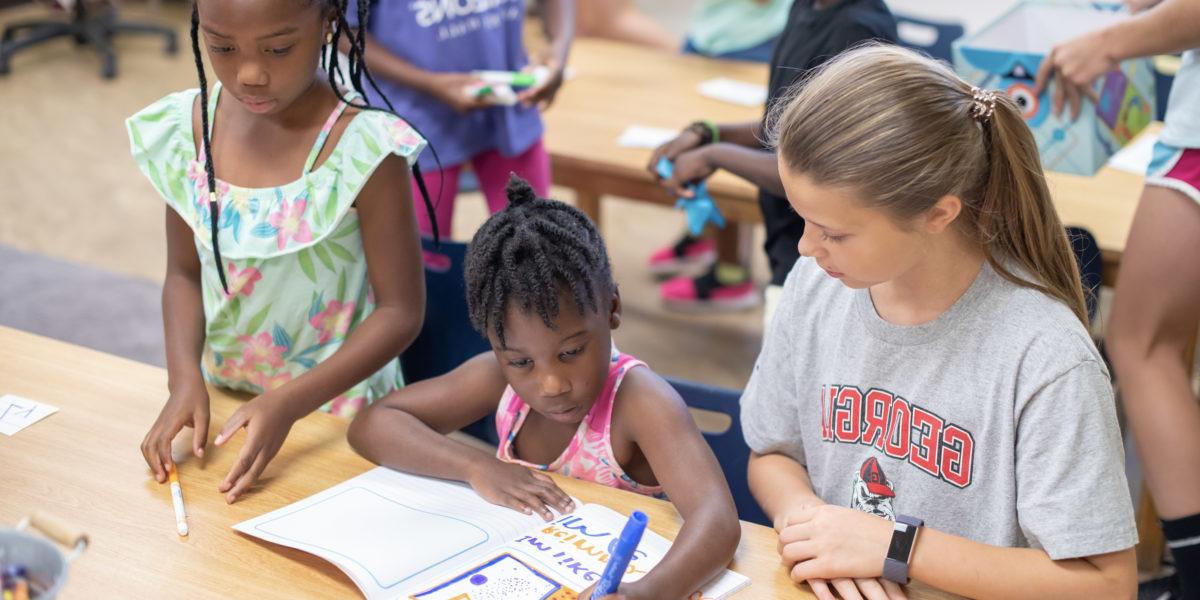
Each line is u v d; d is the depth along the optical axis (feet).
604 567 3.80
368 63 7.91
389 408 4.63
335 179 4.84
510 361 4.24
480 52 8.28
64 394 4.86
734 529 3.95
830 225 3.75
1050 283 4.00
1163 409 6.24
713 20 11.91
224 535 4.01
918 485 4.21
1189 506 6.23
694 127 7.39
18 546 2.96
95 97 16.99
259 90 4.48
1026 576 3.75
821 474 4.55
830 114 3.66
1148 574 7.59
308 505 4.15
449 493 4.28
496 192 8.68
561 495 4.22
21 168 14.60
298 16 4.36
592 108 9.79
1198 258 6.00
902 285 4.10
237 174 4.94
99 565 3.81
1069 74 6.56
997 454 3.99
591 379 4.22
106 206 13.78
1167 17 6.00
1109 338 6.48
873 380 4.24
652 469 4.41
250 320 5.11
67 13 20.18
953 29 10.02
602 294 4.19
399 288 5.00
